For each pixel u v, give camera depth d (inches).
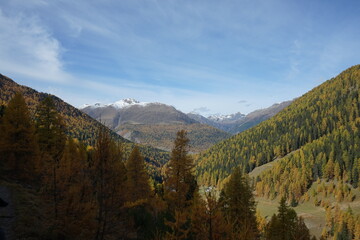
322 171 4687.5
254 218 968.3
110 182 508.1
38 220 587.8
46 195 647.8
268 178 5182.1
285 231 953.5
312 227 3486.7
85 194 553.0
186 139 981.8
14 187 790.5
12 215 584.1
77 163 638.5
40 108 1193.4
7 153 965.8
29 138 985.5
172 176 957.8
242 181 1101.7
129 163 1269.7
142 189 1239.5
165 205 761.6
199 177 6737.2
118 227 577.6
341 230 2947.8
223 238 408.5
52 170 636.7
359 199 3853.3
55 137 1186.6
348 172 4249.5
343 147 4931.1
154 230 490.0
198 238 419.2
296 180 4662.9
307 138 6820.9
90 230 527.5
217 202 429.4
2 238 472.7
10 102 1002.7
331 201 4040.4
